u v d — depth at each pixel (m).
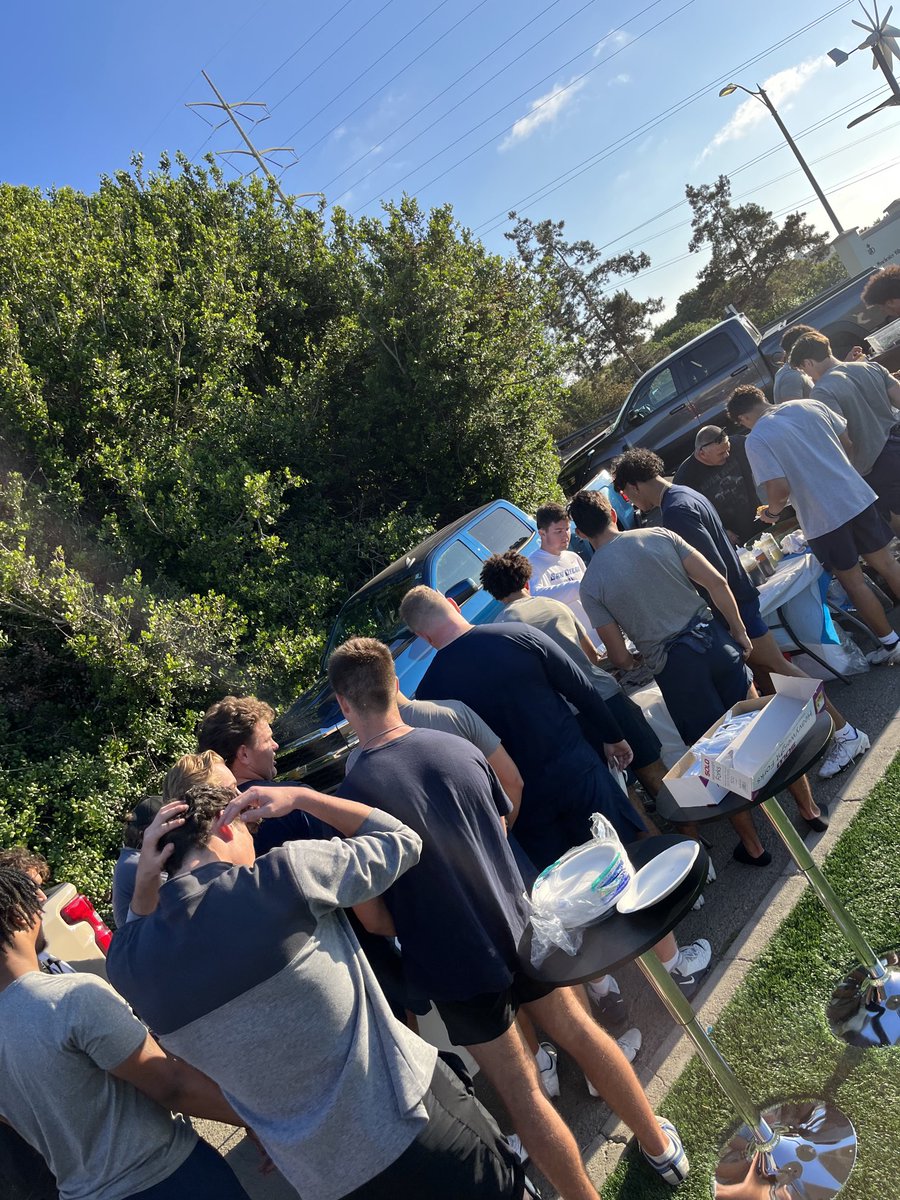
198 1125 3.84
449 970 2.23
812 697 2.60
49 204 13.49
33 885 2.22
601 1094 2.43
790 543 5.00
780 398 5.77
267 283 13.05
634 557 3.65
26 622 7.88
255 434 10.98
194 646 8.35
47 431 9.41
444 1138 1.93
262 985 1.81
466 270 11.78
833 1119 2.38
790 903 3.33
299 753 5.31
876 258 17.38
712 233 58.91
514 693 3.07
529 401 11.82
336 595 10.21
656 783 3.82
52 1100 2.02
